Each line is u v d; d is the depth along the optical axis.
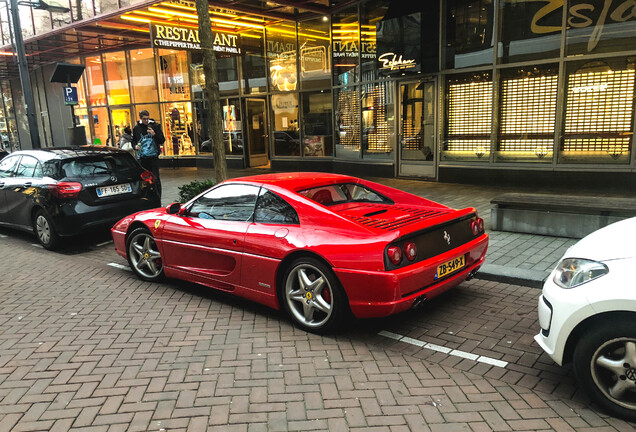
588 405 2.85
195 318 4.42
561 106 9.77
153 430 2.73
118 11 12.41
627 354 2.60
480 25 10.50
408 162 12.32
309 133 15.00
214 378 3.30
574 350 2.79
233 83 16.86
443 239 3.92
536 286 4.87
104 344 3.91
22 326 4.37
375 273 3.49
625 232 2.91
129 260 5.71
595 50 9.26
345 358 3.55
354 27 13.01
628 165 9.18
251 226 4.33
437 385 3.14
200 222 4.80
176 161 19.06
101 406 3.00
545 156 10.12
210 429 2.73
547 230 6.54
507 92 10.41
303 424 2.75
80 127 11.71
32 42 16.97
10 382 3.34
